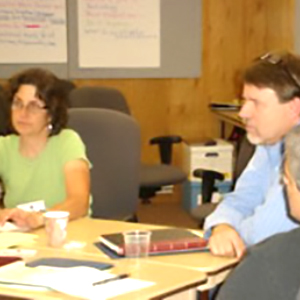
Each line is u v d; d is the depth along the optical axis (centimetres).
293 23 767
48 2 797
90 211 424
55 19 802
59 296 251
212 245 308
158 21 826
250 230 316
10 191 403
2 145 408
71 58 813
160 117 852
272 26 841
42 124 394
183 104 855
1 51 795
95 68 820
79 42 811
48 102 391
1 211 365
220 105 834
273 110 302
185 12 832
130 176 460
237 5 848
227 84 861
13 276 270
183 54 840
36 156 398
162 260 298
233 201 347
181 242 312
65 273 272
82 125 456
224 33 851
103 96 672
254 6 851
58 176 396
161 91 846
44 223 347
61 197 396
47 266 284
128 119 464
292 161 205
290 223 306
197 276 275
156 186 640
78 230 351
